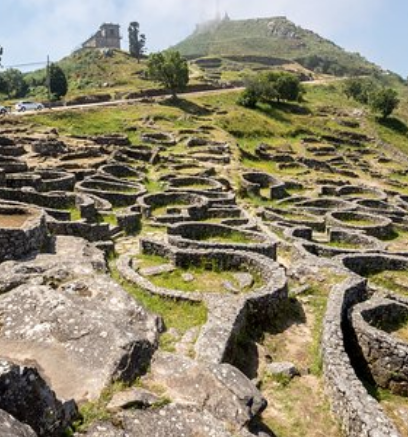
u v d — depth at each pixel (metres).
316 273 19.56
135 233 28.23
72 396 8.94
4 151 46.81
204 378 9.95
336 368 12.09
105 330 10.49
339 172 69.75
